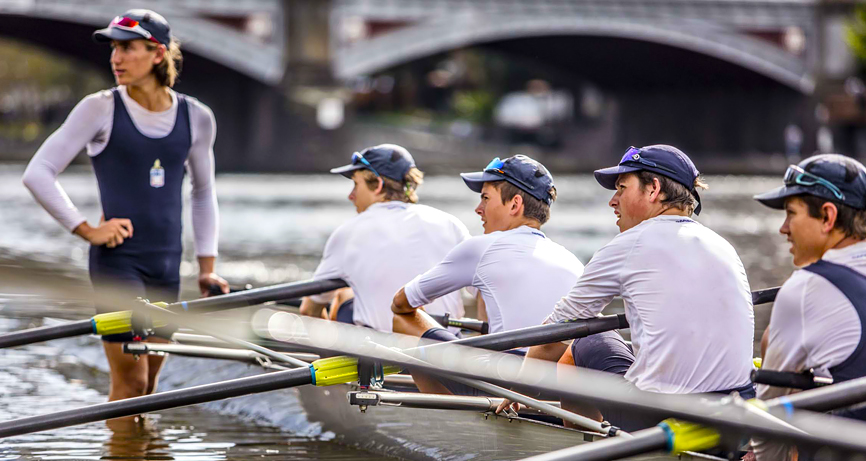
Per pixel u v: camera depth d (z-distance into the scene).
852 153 84.38
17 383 12.58
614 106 111.81
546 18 79.81
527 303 8.86
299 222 36.91
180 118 10.66
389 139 103.44
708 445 5.83
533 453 8.26
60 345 15.06
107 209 10.51
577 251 27.25
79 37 81.25
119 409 7.57
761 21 83.19
